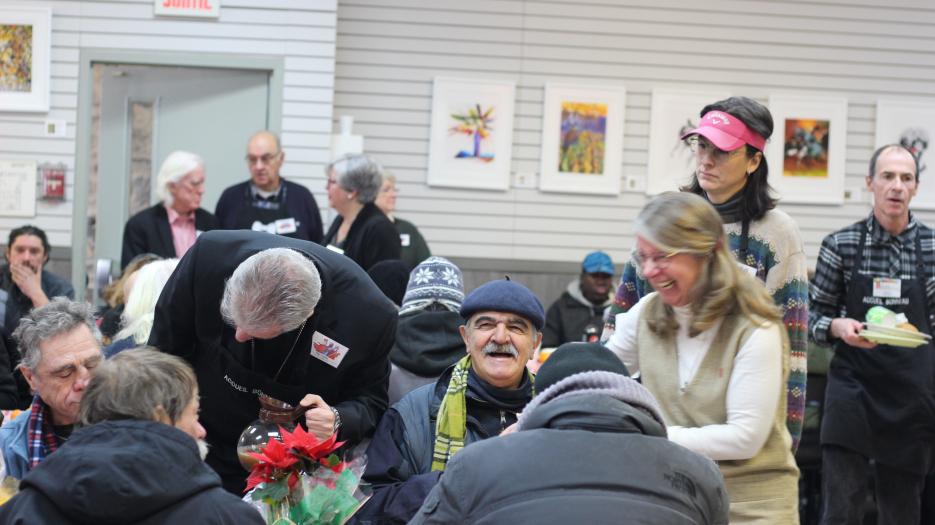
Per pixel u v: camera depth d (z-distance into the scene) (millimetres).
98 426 2328
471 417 3350
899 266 4773
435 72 8641
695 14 8727
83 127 8062
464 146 8625
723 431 2783
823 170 8789
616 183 8680
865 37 8812
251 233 3357
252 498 2859
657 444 2174
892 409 4730
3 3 7984
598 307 7500
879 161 4793
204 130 8164
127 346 3883
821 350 6375
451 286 4027
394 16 8602
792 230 3418
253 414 3336
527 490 2084
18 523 2223
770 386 2785
